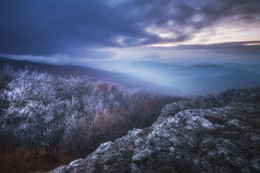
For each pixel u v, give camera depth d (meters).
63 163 4.75
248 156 2.53
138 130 4.18
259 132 3.20
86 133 5.81
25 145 5.09
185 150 2.81
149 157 2.67
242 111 4.65
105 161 2.84
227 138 3.08
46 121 5.50
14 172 3.97
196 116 4.31
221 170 2.31
